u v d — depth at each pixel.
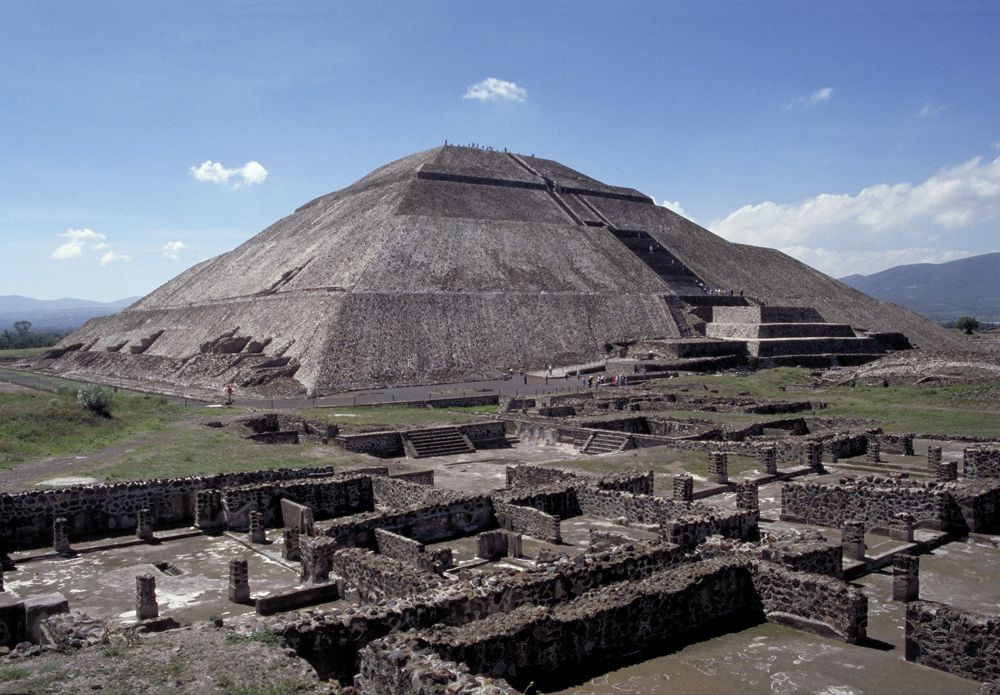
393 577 20.08
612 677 15.77
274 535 29.91
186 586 23.64
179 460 42.34
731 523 25.14
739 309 127.62
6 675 12.70
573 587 18.86
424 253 139.12
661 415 57.78
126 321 173.25
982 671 15.46
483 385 99.00
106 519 30.28
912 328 161.38
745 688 15.29
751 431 50.03
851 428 49.84
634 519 29.27
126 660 13.35
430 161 187.00
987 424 53.22
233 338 121.00
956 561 24.62
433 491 31.23
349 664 15.50
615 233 181.00
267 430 64.69
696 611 18.39
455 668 13.10
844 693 15.09
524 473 37.44
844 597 17.66
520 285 136.62
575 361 118.94
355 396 88.75
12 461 42.25
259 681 12.60
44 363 152.38
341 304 114.25
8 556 26.89
